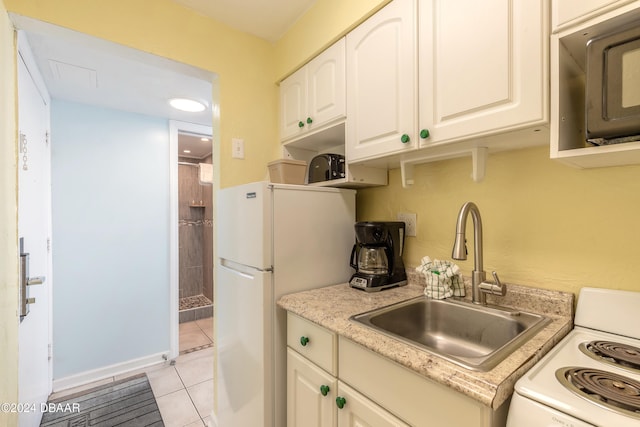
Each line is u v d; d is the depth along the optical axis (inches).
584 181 39.1
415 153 46.5
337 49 57.3
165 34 60.2
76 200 91.7
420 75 42.5
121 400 81.7
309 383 43.6
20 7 46.3
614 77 25.8
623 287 36.1
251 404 52.6
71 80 78.7
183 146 142.6
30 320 65.2
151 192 104.9
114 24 54.6
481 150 42.7
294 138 70.5
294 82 69.8
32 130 68.0
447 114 39.5
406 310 46.3
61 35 52.2
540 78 31.6
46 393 79.3
